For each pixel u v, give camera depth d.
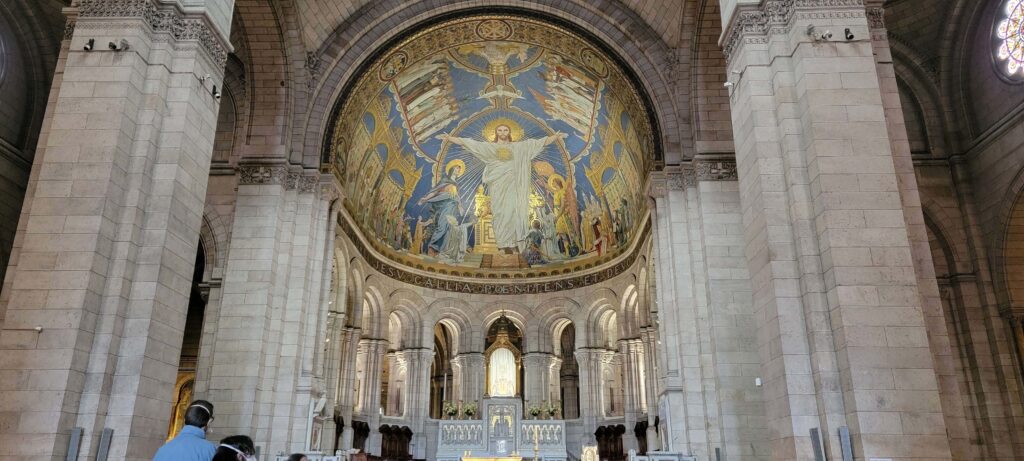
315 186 24.14
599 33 25.69
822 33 12.73
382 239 34.69
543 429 33.25
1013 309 23.23
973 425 23.33
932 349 11.97
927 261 12.38
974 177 24.88
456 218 37.84
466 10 26.19
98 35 12.90
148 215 12.52
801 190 12.31
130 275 12.09
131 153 12.59
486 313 37.44
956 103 25.50
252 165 23.11
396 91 29.67
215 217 24.17
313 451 21.12
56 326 11.16
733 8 14.14
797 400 11.33
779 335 11.70
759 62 13.35
